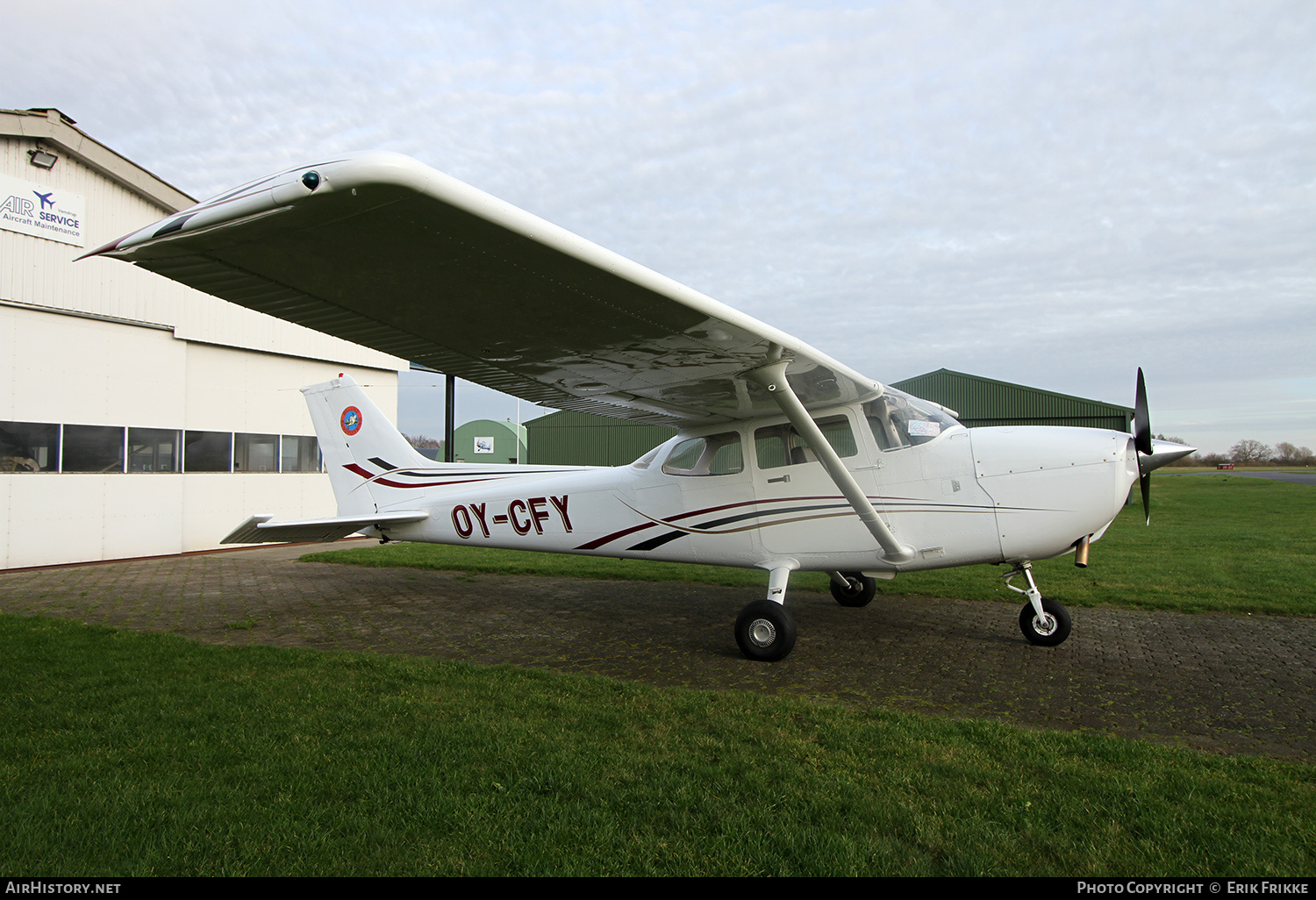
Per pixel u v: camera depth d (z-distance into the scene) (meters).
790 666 4.59
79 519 9.67
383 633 5.58
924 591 7.19
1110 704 3.76
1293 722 3.48
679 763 2.74
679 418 5.84
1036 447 4.86
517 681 3.98
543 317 3.58
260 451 12.20
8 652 4.60
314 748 2.91
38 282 9.23
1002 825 2.28
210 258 2.85
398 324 3.67
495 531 6.88
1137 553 9.70
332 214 2.49
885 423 5.21
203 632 5.60
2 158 8.88
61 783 2.59
